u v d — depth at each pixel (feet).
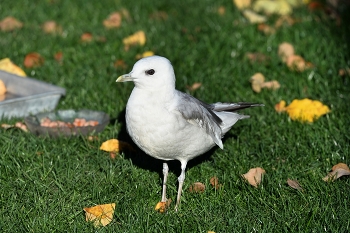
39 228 28.19
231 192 31.42
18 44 49.49
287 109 39.09
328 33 51.03
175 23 53.93
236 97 41.57
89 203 30.32
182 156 30.32
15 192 30.99
